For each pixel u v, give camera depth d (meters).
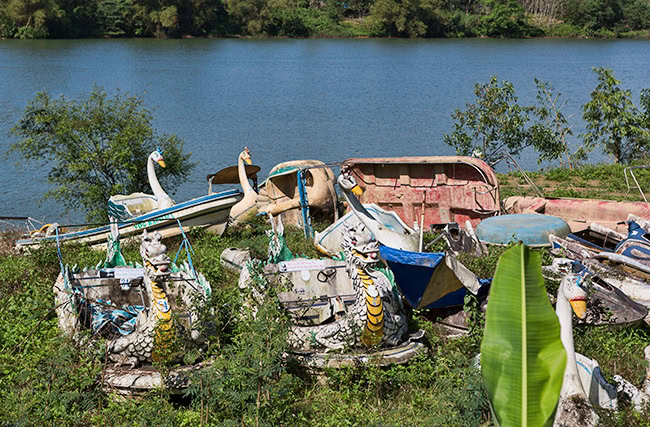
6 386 9.12
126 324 9.81
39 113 21.14
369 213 12.84
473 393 7.74
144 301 10.78
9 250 17.05
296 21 118.50
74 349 9.21
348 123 44.00
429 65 80.31
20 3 99.88
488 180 16.31
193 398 8.71
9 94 52.00
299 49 100.38
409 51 97.50
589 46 104.44
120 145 20.62
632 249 12.33
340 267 10.80
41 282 12.88
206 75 70.25
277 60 85.94
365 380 9.04
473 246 13.44
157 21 107.38
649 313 10.66
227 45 104.12
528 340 5.23
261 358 8.26
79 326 9.67
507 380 5.23
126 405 8.48
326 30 119.25
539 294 5.29
